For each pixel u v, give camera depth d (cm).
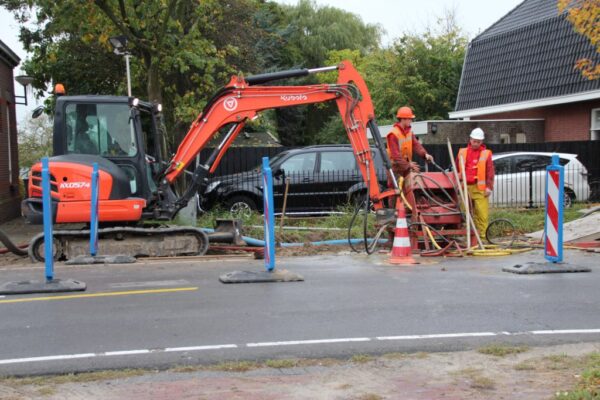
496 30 2853
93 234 1072
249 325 660
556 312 704
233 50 2170
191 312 714
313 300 768
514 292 802
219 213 1562
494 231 1359
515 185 1852
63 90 1195
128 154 1159
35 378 515
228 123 1205
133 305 748
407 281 882
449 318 683
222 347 588
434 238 1182
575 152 2180
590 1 1467
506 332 630
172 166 1191
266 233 911
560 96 2325
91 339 616
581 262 1027
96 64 2392
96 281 906
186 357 562
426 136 2441
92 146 1152
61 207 1101
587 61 1698
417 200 1186
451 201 1187
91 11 1659
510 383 491
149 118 1230
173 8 1684
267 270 904
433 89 3656
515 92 2555
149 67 1773
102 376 518
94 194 1064
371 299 771
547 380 495
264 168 904
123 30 1639
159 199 1191
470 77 2853
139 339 614
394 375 516
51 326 662
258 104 1186
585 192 1880
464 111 2800
